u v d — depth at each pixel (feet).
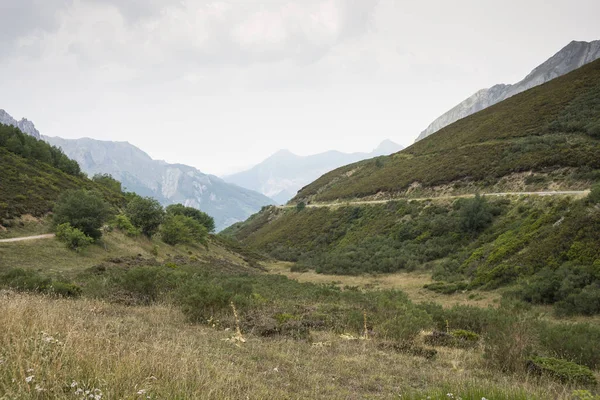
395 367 25.79
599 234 79.05
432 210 156.66
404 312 46.21
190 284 52.16
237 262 173.17
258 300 51.03
